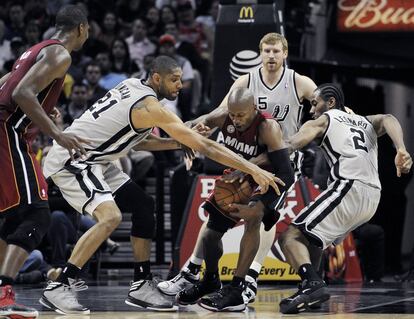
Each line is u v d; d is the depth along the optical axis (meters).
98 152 12.13
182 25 28.77
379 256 19.89
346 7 22.34
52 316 11.48
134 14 29.75
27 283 18.47
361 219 12.66
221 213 12.30
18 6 28.39
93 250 11.83
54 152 12.32
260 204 11.80
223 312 12.23
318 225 12.35
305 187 17.22
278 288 16.88
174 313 12.09
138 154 22.73
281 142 12.06
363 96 23.92
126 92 11.97
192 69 26.06
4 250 11.36
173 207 18.64
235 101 11.78
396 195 24.25
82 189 11.99
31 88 10.70
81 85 23.30
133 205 12.42
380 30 22.27
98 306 13.16
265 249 13.52
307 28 22.27
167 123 11.53
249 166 11.25
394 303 13.59
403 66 22.34
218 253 12.62
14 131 11.03
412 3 22.05
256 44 16.89
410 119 24.00
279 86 13.93
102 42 27.89
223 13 17.05
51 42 11.12
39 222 11.02
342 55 22.47
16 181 10.92
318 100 13.23
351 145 12.63
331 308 12.79
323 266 16.72
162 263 21.34
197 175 17.34
